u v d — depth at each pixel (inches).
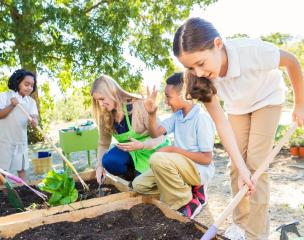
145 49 406.6
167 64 414.0
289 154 237.8
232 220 119.9
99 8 391.2
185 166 116.3
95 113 143.9
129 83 389.7
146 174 122.1
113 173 145.4
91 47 367.6
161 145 138.5
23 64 369.7
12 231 97.7
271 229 120.6
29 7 333.1
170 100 125.0
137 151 141.3
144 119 134.6
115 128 139.6
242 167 89.2
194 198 122.9
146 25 419.5
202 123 121.7
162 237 87.9
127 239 89.2
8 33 379.6
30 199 130.6
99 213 107.7
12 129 173.2
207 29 77.6
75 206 112.9
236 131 108.2
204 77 90.0
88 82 406.0
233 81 97.4
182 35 77.4
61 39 378.3
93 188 139.6
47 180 119.6
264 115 100.9
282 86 103.5
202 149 121.0
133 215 104.8
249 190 87.3
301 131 265.6
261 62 92.0
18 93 175.5
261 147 101.7
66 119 625.3
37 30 360.8
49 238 93.7
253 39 94.7
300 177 184.9
